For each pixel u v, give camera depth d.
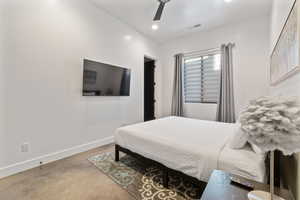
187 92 4.32
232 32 3.44
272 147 0.66
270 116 0.64
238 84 3.37
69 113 2.50
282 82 1.68
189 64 4.27
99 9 2.92
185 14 3.05
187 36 4.16
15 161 1.92
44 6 2.15
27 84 2.01
